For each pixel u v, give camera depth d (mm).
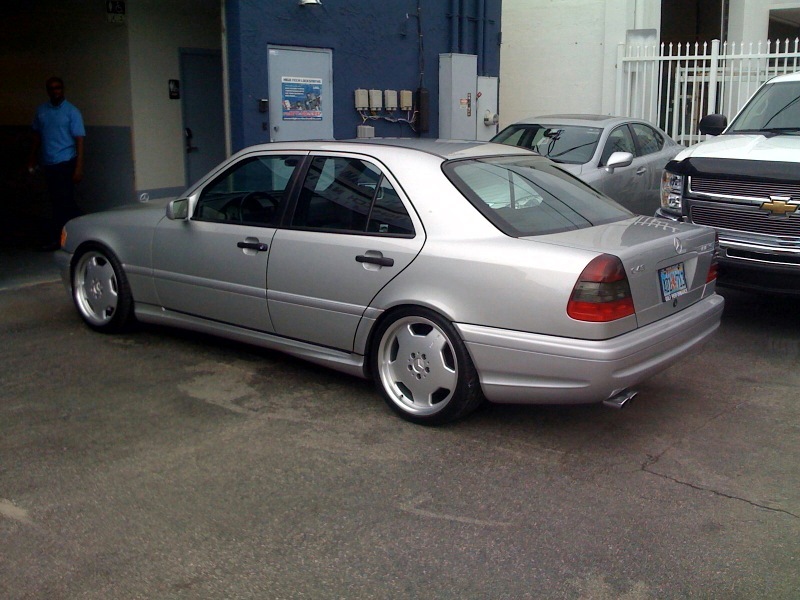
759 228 6949
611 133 10422
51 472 4465
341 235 5316
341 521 3998
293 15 10859
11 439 4875
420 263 4930
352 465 4586
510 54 17594
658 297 4832
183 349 6559
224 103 10648
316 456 4691
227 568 3605
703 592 3457
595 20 16531
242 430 5039
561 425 5172
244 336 5992
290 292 5574
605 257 4500
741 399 5668
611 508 4148
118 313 6734
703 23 19031
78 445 4801
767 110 8445
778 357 6586
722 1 17688
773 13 17406
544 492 4305
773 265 6855
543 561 3678
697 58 14344
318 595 3426
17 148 13008
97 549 3742
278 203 5715
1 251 10242
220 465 4570
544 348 4539
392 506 4145
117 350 6523
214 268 5992
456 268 4793
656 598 3418
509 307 4633
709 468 4605
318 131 11500
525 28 17328
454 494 4277
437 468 4566
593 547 3791
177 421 5160
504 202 5102
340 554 3721
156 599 3387
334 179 5488
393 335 5168
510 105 17812
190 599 3389
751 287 7047
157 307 6527
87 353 6445
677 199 7457
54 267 9375
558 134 10547
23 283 8625
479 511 4105
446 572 3590
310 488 4320
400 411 5160
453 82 13211
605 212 5520
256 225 5781
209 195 6137
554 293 4500
